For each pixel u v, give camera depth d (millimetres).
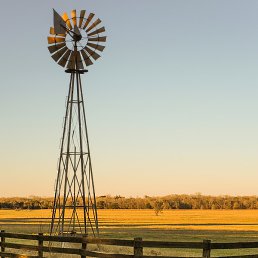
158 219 130750
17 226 90750
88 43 36281
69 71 36062
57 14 35281
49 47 35875
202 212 195625
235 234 74312
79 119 36125
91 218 134125
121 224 103500
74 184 36312
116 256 18328
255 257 18562
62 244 33219
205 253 17219
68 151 35875
